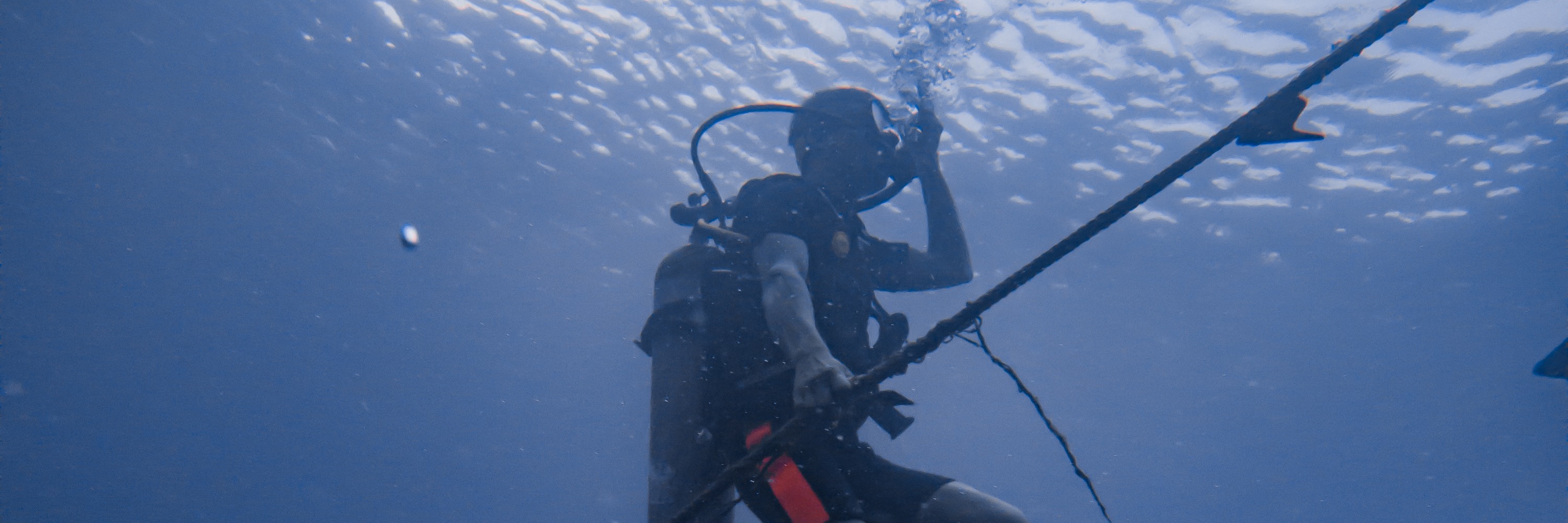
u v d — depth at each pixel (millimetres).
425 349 45375
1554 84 13602
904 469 1361
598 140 18641
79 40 21125
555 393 48719
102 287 39469
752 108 1609
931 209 1809
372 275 35656
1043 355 34125
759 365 1356
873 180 1641
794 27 13039
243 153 26125
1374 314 28438
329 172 25531
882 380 1078
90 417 47656
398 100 19359
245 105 22516
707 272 1405
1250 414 43688
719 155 17453
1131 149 15797
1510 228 19703
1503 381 35188
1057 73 13359
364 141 22406
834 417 1084
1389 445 46719
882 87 13664
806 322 1157
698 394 1329
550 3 14531
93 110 25188
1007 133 15469
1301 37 12305
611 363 41312
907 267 1711
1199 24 12203
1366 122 15086
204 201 30828
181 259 36844
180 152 27156
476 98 18266
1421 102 14383
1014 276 1061
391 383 50875
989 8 11781
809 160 1612
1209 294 26312
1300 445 48344
